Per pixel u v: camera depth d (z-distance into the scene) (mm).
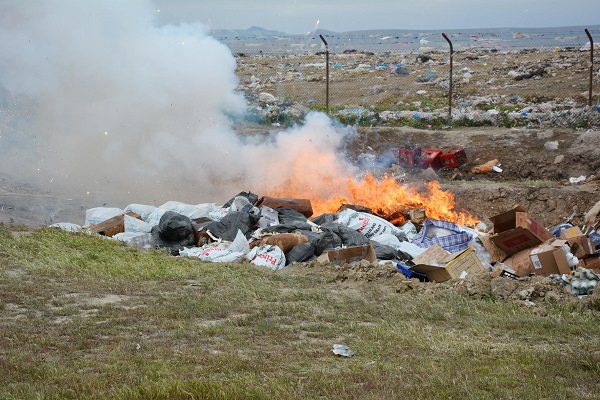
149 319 8336
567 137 20688
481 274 10562
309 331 8086
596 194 17109
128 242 13633
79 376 6113
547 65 37375
